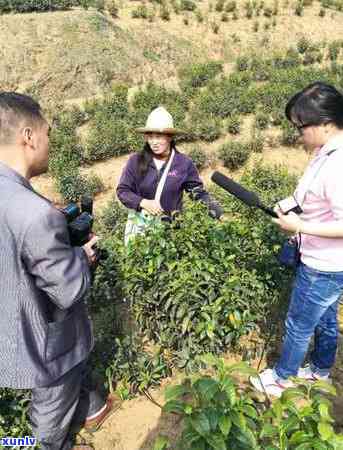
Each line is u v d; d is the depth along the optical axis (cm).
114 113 1252
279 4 2377
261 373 303
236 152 1000
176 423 274
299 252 254
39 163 203
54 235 184
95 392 272
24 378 203
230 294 280
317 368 292
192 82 1578
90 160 1047
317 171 226
